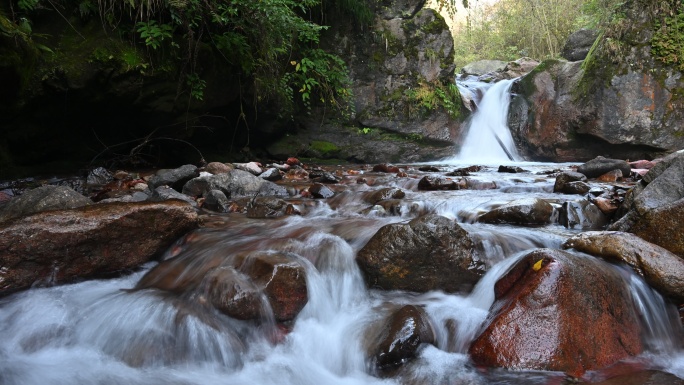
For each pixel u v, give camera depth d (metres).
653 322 2.90
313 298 3.14
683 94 10.83
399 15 12.80
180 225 3.89
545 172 8.20
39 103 6.39
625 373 2.45
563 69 12.71
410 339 2.64
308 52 11.18
